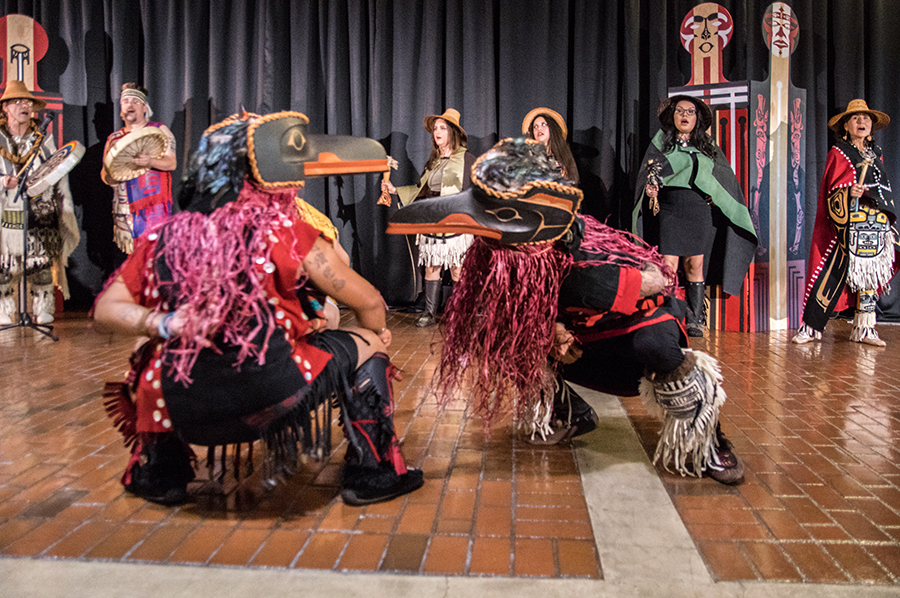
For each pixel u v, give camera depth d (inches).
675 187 195.2
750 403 125.4
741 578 65.0
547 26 225.6
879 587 63.4
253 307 68.4
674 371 85.7
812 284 184.9
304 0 231.5
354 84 233.6
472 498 83.7
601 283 78.6
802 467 94.0
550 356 93.7
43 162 192.1
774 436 107.0
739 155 202.1
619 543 71.4
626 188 225.9
